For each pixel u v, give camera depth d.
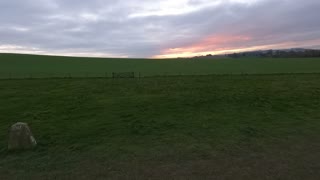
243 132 13.66
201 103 22.34
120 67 84.31
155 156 10.59
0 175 9.30
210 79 44.50
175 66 87.31
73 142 12.84
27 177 9.05
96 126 15.70
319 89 29.91
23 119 18.23
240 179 8.39
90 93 29.89
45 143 12.75
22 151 11.77
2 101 25.61
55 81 44.62
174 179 8.51
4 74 62.75
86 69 78.00
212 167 9.37
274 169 9.07
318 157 10.11
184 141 12.38
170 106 21.33
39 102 24.86
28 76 58.16
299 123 15.36
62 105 23.03
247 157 10.24
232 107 20.47
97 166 9.77
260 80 41.34
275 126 14.76
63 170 9.53
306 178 8.38
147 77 51.28
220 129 14.30
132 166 9.65
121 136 13.55
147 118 17.30
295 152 10.70
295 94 26.53
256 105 21.12
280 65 84.12
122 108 20.91
